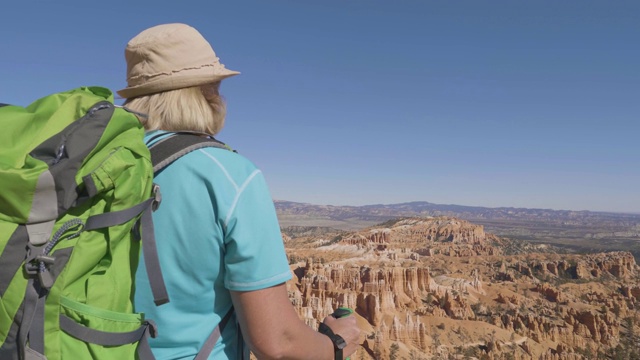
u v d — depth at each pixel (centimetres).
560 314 12050
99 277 203
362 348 7981
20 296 185
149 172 217
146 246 215
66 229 191
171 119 251
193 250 222
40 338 187
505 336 9762
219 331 239
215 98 274
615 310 13325
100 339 197
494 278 17988
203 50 258
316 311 8819
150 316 229
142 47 249
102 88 238
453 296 11775
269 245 228
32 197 183
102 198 204
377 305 9225
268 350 223
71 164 189
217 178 223
